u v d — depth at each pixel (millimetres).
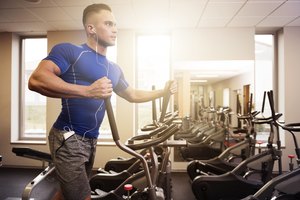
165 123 2076
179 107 5160
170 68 5188
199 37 4996
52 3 3857
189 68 5133
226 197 2912
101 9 1147
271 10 4090
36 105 5590
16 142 5242
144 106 5195
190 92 5164
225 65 5055
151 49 5301
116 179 2887
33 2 3816
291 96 4871
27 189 1890
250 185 2879
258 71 5027
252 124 3410
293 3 3809
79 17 4461
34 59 5621
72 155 1070
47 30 5191
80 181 1083
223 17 4414
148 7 3982
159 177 1918
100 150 4980
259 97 4961
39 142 5211
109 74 1252
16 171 4918
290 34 4910
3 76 5328
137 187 2203
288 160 4750
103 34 1140
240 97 5012
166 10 4102
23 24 4828
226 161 3682
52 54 1020
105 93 951
